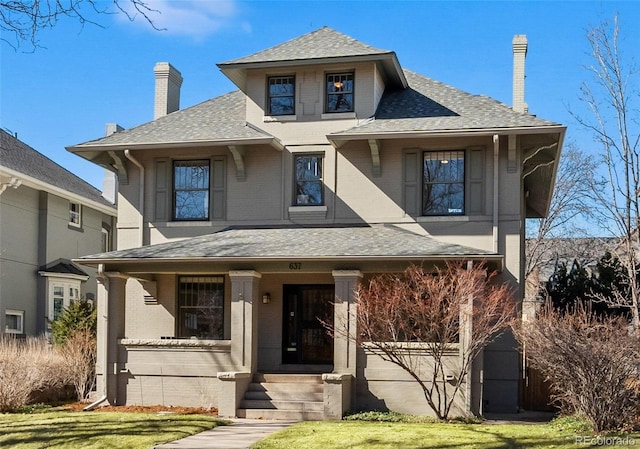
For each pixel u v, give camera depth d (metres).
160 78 24.38
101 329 20.28
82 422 15.34
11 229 27.05
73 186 31.69
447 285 16.64
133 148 21.09
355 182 20.67
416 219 20.05
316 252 17.92
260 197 21.20
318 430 14.19
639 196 23.11
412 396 17.23
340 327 17.64
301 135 21.14
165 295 21.44
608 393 13.91
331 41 21.78
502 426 14.88
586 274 29.00
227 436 13.91
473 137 19.73
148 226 21.64
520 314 19.38
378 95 21.52
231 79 22.11
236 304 18.33
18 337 27.16
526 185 24.45
